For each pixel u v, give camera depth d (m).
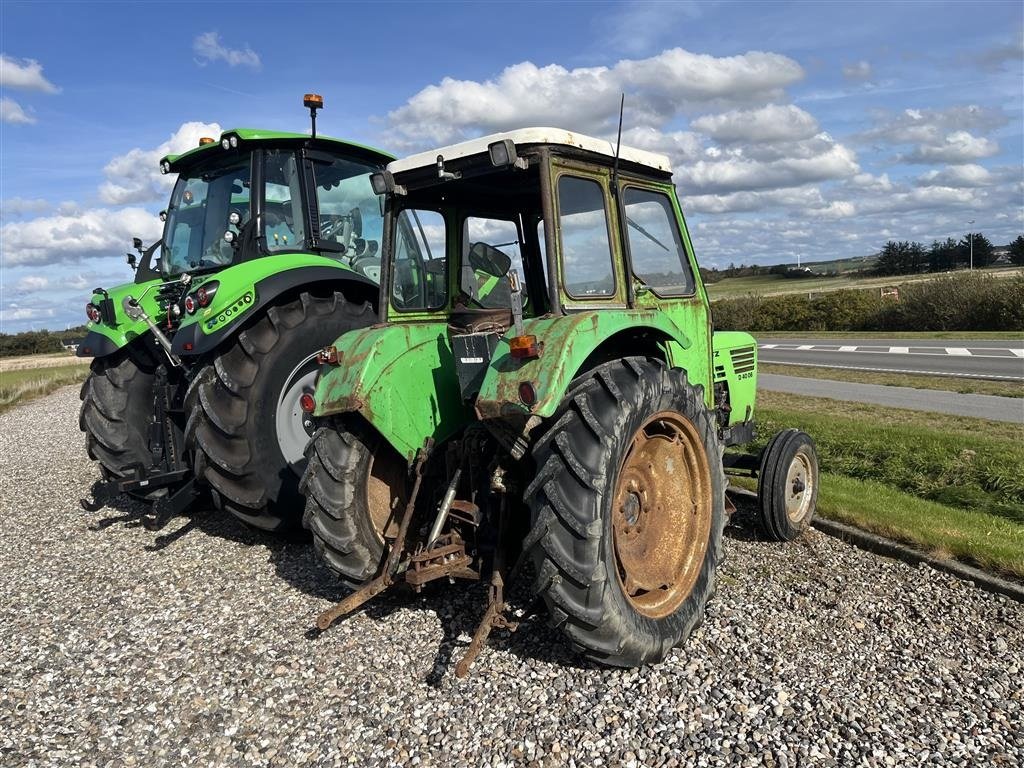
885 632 3.45
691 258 4.36
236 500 4.81
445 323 4.03
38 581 4.67
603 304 3.43
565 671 3.14
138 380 5.98
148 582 4.54
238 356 4.84
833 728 2.68
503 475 3.27
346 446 3.57
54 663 3.52
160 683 3.28
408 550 3.69
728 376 5.08
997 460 6.02
